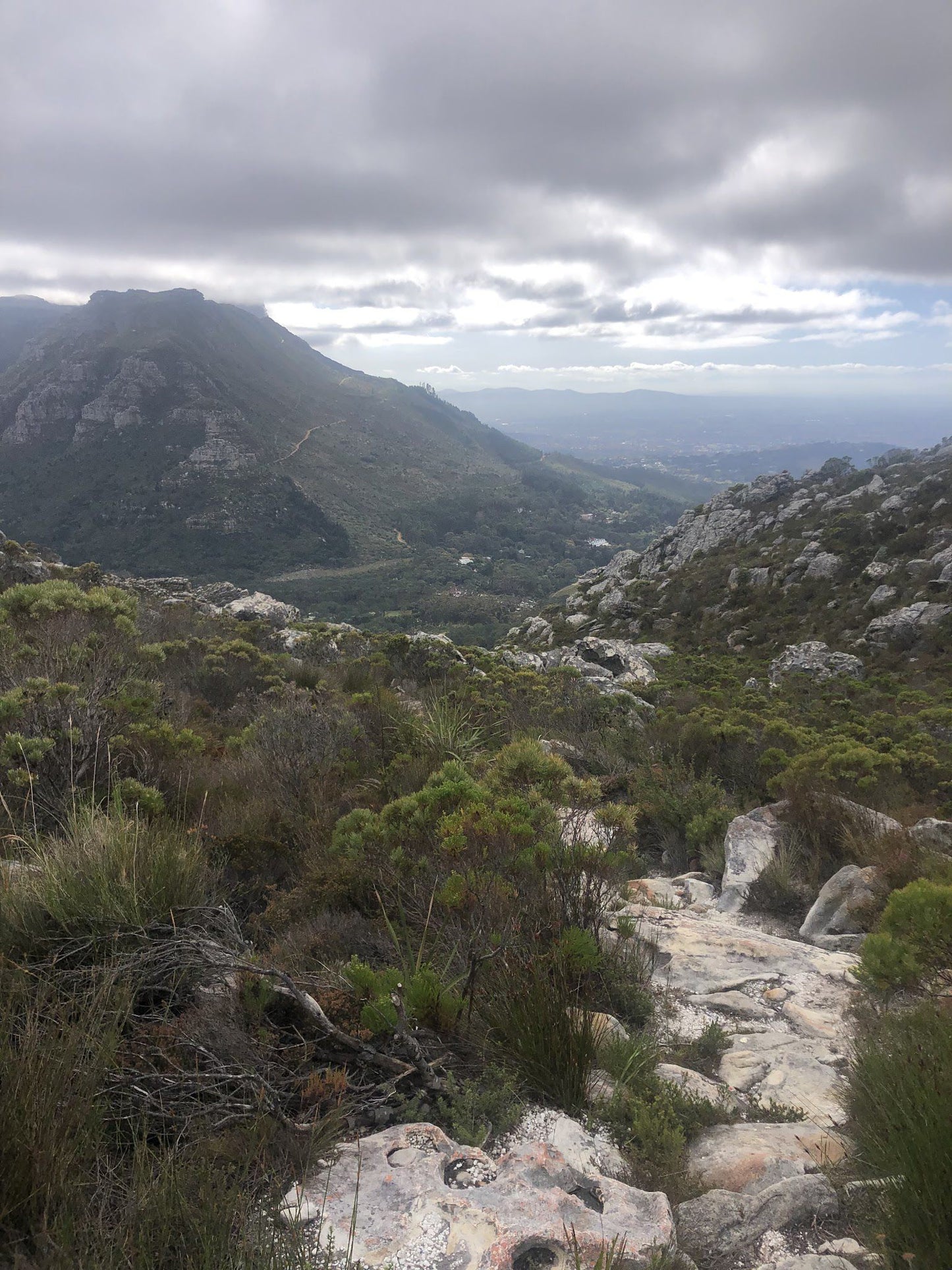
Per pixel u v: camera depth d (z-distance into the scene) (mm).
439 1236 1700
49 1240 1494
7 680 5789
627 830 4332
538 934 3066
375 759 6215
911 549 47094
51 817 3955
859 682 23844
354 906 3666
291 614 25797
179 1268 1495
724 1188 2078
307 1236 1668
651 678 20078
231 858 4035
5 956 2428
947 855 4543
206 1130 1987
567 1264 1680
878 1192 1909
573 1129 2254
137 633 7883
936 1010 2545
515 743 4977
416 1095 2355
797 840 5355
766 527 65062
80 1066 1923
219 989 2611
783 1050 2961
